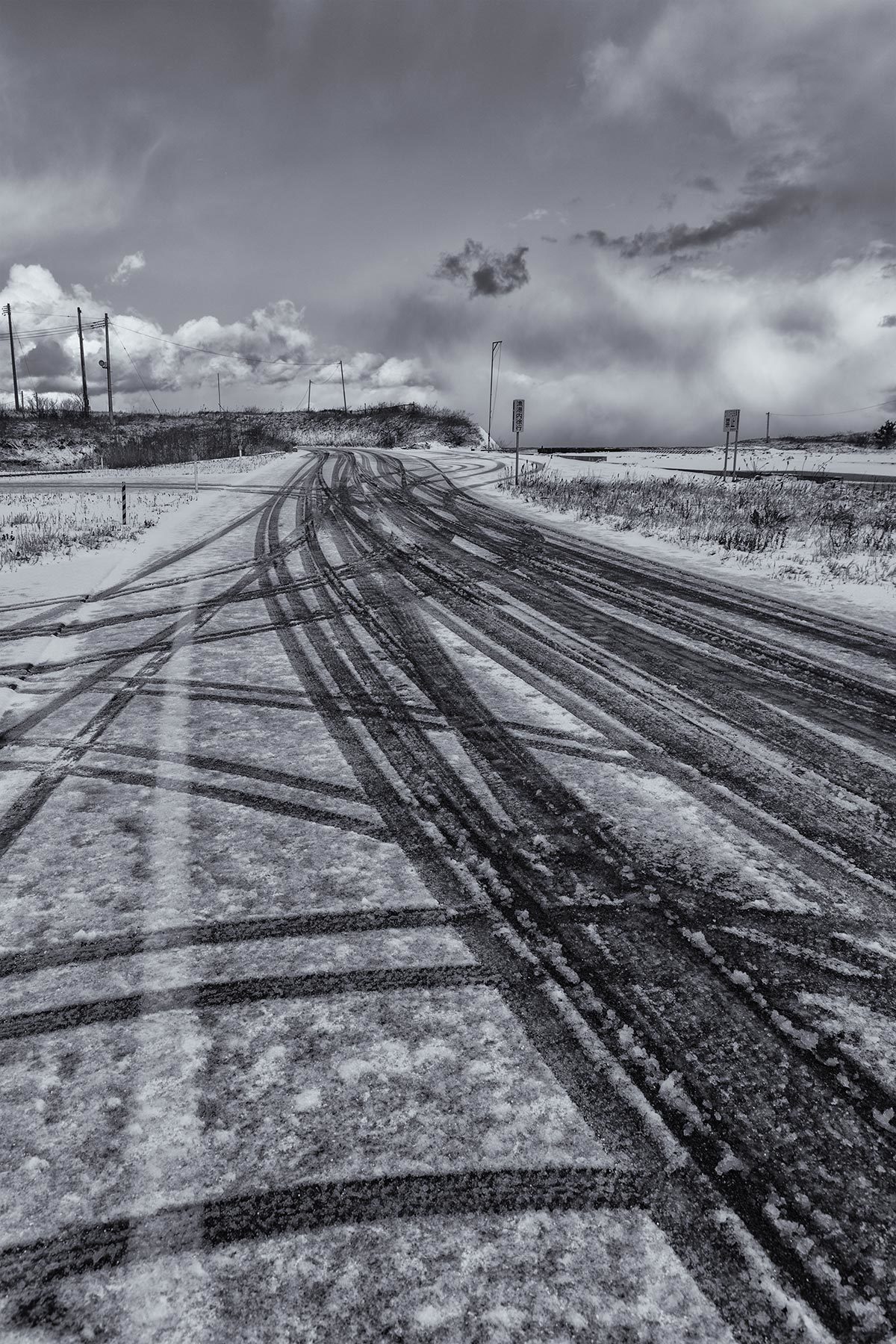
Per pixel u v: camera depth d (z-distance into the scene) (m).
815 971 2.81
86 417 63.84
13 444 51.56
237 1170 2.04
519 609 8.82
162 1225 1.90
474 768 4.60
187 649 7.30
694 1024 2.55
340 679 6.34
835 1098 2.26
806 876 3.43
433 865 3.54
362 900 3.26
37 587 10.33
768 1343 1.62
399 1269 1.79
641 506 18.50
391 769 4.59
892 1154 2.08
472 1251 1.83
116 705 5.79
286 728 5.29
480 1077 2.34
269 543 13.90
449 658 6.93
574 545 13.56
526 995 2.69
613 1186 1.99
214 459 48.12
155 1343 1.64
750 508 17.98
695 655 7.02
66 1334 1.67
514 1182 2.00
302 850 3.67
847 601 9.22
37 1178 2.03
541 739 5.04
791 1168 2.04
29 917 3.18
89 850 3.71
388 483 26.16
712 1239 1.85
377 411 80.25
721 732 5.18
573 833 3.81
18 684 6.34
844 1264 1.79
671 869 3.48
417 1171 2.03
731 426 29.92
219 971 2.83
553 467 34.19
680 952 2.91
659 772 4.54
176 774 4.55
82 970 2.85
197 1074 2.36
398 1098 2.26
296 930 3.06
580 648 7.25
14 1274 1.79
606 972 2.80
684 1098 2.26
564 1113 2.21
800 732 5.17
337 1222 1.90
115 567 11.72
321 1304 1.72
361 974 2.80
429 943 2.97
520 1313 1.69
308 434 73.25
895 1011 2.61
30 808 4.15
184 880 3.42
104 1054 2.45
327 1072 2.36
